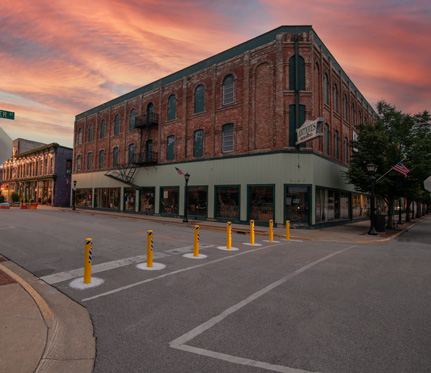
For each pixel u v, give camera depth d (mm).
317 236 14578
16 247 9562
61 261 7719
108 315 4383
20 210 30781
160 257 8461
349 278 6598
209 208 21328
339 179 21828
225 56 21391
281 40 18344
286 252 9883
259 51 19391
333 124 21328
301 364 3119
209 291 5535
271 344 3553
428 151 18312
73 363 3078
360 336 3777
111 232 13719
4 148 4340
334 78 22188
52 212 29047
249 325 4090
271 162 18141
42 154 47125
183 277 6438
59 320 4168
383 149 18531
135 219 23391
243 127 19734
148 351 3365
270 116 18531
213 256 8836
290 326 4066
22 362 2982
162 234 13664
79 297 5117
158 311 4555
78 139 38531
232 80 21031
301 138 17031
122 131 30641
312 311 4621
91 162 35500
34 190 48844
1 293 4949
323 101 19375
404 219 32812
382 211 35438
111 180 31844
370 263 8266
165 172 25203
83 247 9656
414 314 4535
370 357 3264
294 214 17578
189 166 23078
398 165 16031
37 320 3979
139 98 28625
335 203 21359
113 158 31891
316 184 17891
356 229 18156
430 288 5891
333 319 4316
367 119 31328
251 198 19141
